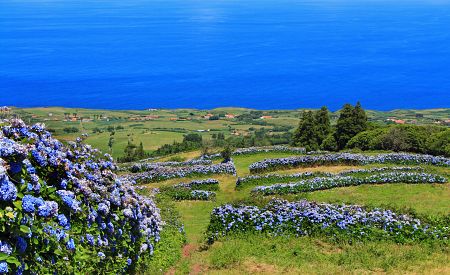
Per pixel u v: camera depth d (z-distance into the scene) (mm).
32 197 7449
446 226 17297
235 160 44094
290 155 44656
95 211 10398
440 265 14102
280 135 113625
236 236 18531
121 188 12414
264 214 18938
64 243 8477
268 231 18547
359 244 16547
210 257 15781
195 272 14391
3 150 7285
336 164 36219
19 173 7641
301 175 32156
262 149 46781
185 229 22484
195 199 29672
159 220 16188
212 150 51562
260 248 16500
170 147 78500
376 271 13633
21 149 7555
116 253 11508
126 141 108000
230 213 19281
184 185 32844
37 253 7586
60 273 8297
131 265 12516
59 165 9445
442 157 36469
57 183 9453
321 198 25812
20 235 7078
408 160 35375
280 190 28125
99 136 115188
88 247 9859
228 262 14977
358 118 52000
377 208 18609
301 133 56719
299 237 17797
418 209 22141
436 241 16516
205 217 25516
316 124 57344
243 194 30250
